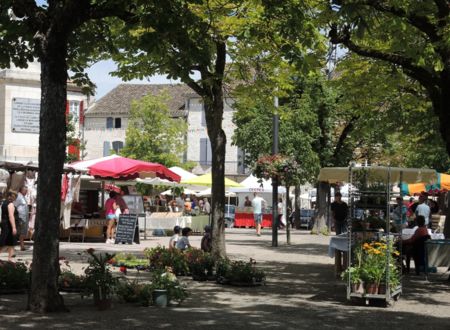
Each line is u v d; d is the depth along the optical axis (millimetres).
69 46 12242
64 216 24000
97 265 10844
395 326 9914
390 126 23125
